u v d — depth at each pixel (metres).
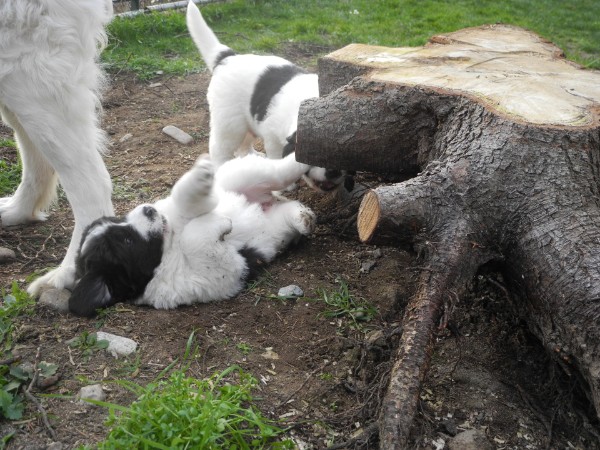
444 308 0.80
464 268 0.83
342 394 0.86
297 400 0.84
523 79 1.07
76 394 0.81
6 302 0.99
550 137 0.86
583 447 0.81
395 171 1.11
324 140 1.10
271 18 3.10
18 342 0.91
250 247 1.15
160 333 0.96
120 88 2.09
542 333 0.82
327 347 0.95
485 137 0.90
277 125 1.44
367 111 1.06
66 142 1.03
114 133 1.79
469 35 1.40
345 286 1.08
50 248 1.23
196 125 1.86
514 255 0.85
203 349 0.92
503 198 0.85
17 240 1.25
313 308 1.04
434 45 1.34
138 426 0.72
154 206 1.10
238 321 1.01
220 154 1.61
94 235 1.02
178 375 0.80
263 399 0.83
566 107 0.95
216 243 1.07
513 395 0.88
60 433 0.76
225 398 0.78
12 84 0.98
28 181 1.26
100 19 1.05
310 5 3.36
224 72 1.55
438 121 1.01
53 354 0.89
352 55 1.26
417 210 0.83
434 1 3.71
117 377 0.85
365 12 3.36
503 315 0.98
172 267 1.05
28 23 0.96
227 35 2.77
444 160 0.91
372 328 0.98
